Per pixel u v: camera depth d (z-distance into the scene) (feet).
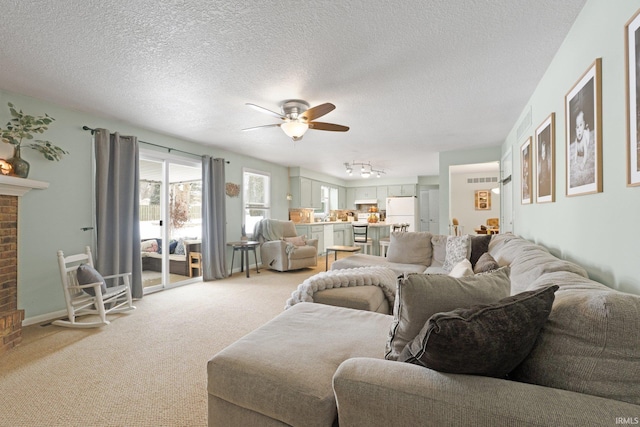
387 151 17.81
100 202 10.74
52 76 7.95
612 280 4.54
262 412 3.75
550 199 7.38
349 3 5.24
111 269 11.12
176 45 6.52
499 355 2.70
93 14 5.47
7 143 8.51
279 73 7.84
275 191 21.97
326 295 7.77
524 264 5.72
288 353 4.22
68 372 6.44
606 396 2.42
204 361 6.95
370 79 8.24
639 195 3.86
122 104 9.95
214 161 16.01
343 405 3.01
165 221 13.89
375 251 23.88
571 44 6.05
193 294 12.87
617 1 4.33
